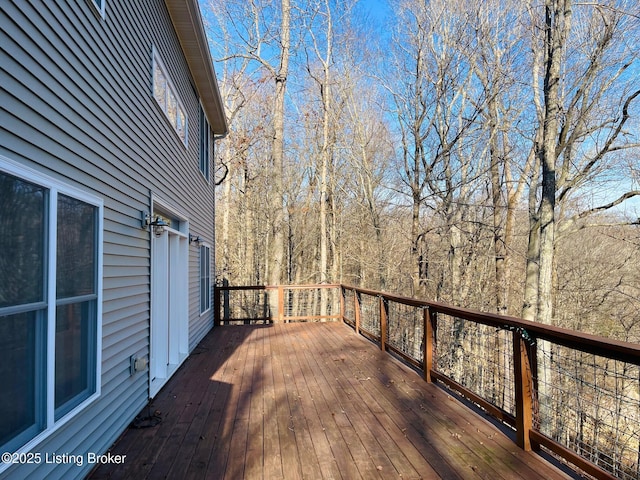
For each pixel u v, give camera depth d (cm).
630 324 952
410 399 354
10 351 171
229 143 1462
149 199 383
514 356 268
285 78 1020
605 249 1039
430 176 989
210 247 787
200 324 646
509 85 898
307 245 1881
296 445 266
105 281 275
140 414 327
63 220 220
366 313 688
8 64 175
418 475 227
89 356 248
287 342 621
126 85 325
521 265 1206
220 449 262
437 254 1173
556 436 335
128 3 333
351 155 1442
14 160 175
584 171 849
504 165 1078
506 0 884
